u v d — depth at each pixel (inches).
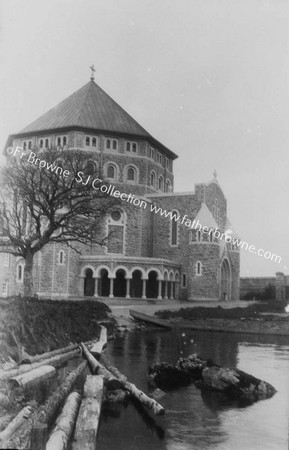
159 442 449.4
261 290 2822.3
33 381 615.5
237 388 640.4
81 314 1306.6
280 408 565.0
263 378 745.6
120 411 538.6
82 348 941.8
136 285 2495.1
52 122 2600.9
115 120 2652.6
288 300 2469.2
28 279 1344.7
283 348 1135.6
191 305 2228.1
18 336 800.9
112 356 936.9
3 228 1387.8
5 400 514.0
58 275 2075.5
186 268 2578.7
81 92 2810.0
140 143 2655.0
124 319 1676.9
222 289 2645.2
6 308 898.7
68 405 485.7
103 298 2180.1
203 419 520.1
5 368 646.5
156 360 887.1
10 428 415.5
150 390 645.9
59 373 725.3
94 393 539.5
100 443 443.2
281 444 450.6
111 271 2266.2
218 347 1139.9
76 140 2519.7
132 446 437.1
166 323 1685.5
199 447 439.5
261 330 1573.6
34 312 975.0
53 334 951.6
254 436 470.3
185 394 626.2
